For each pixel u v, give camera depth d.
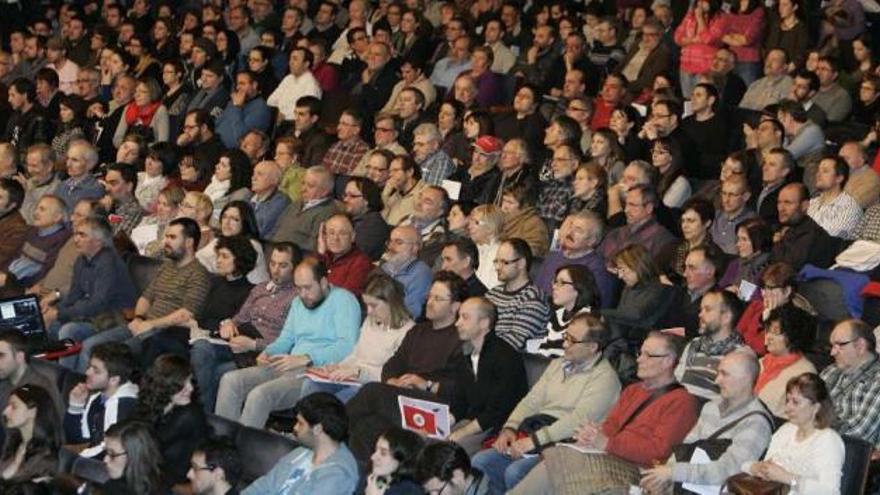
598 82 21.02
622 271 13.34
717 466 10.48
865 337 11.54
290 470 10.80
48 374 12.78
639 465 11.04
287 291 13.87
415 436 10.38
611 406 11.55
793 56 20.25
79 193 17.73
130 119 21.19
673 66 20.78
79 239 14.99
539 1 23.33
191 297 14.45
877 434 11.47
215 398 13.31
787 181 15.89
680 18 21.73
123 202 17.42
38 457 10.99
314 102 19.41
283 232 16.31
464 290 12.46
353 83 22.08
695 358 12.07
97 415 11.97
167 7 25.50
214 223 17.00
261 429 11.36
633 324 13.16
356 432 11.89
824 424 10.39
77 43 25.73
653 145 16.97
